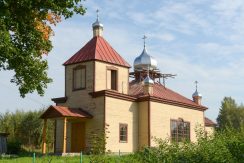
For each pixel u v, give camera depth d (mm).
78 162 23547
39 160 25484
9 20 22688
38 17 24766
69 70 37781
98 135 13164
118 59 38219
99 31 39062
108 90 34812
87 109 35656
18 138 55438
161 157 12133
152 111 37156
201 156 12297
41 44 25453
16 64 24984
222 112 81312
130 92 39344
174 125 39250
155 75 45562
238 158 12891
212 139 13680
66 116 33312
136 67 46844
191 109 41719
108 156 12742
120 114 35750
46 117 34281
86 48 38062
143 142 36656
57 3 24359
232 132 14695
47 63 26391
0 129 55875
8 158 27672
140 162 12383
